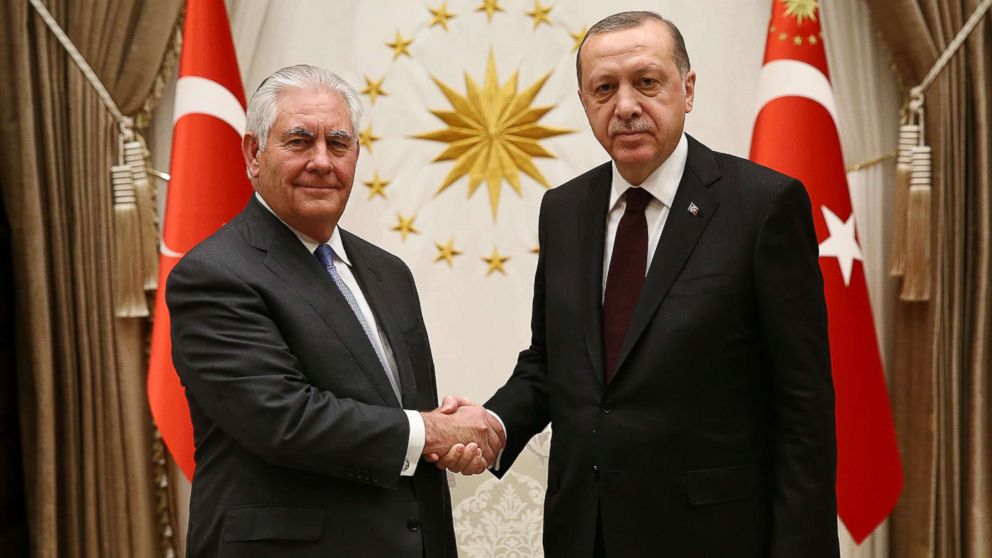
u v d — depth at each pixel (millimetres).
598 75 2000
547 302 2174
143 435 3250
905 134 3172
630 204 2100
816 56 3146
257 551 1896
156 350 3066
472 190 3402
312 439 1859
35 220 3117
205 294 1941
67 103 3180
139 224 3203
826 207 3084
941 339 3143
